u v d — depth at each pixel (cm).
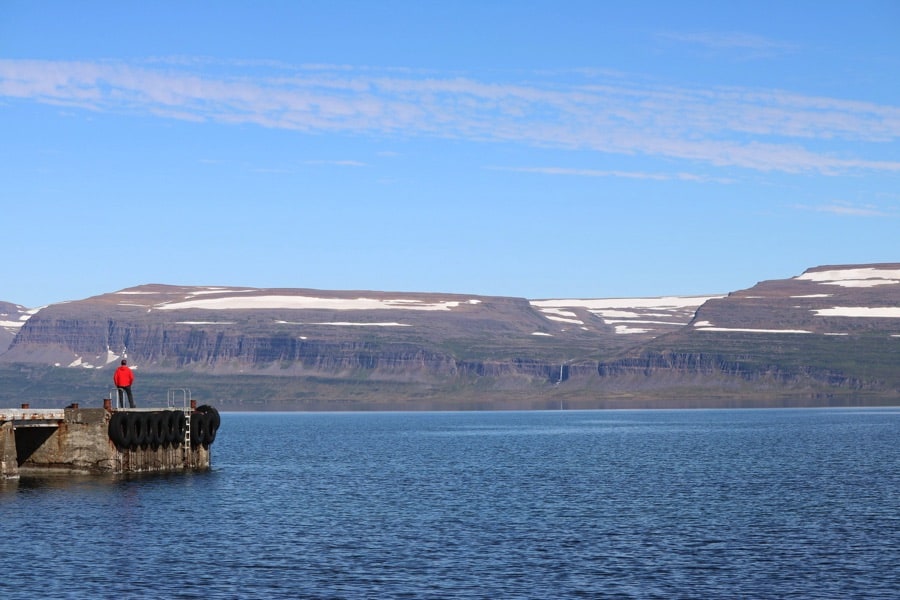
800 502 10162
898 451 17775
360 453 18612
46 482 11019
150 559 7300
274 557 7375
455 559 7275
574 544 7812
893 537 8019
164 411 12119
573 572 6850
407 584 6544
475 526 8700
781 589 6384
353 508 9856
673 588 6419
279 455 17938
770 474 13288
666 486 11825
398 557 7356
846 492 11000
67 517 8988
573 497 10762
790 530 8388
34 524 8631
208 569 6981
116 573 6856
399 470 14388
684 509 9719
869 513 9331
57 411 11425
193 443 12888
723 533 8269
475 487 11844
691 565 7038
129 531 8394
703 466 14775
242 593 6347
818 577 6669
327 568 7000
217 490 11031
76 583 6588
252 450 19600
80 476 11350
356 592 6359
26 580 6656
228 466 15112
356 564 7119
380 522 8944
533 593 6322
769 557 7288
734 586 6462
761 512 9462
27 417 11069
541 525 8744
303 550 7631
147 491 10656
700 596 6244
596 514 9406
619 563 7112
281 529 8544
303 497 10725
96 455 11350
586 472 13912
